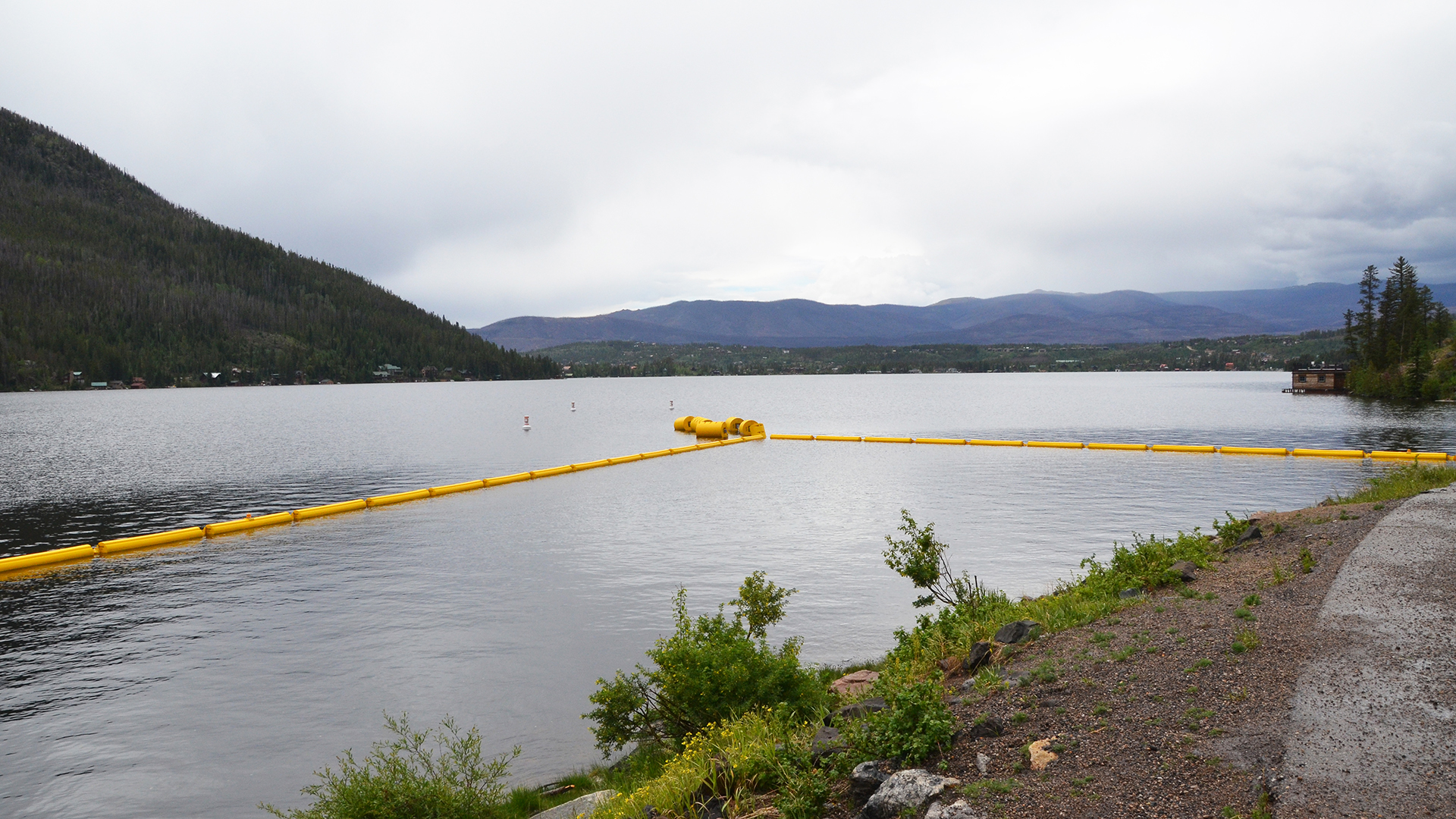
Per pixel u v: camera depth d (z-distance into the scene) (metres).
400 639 17.75
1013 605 13.37
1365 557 11.10
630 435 80.12
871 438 70.00
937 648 11.62
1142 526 28.16
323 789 11.48
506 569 23.94
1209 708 6.94
